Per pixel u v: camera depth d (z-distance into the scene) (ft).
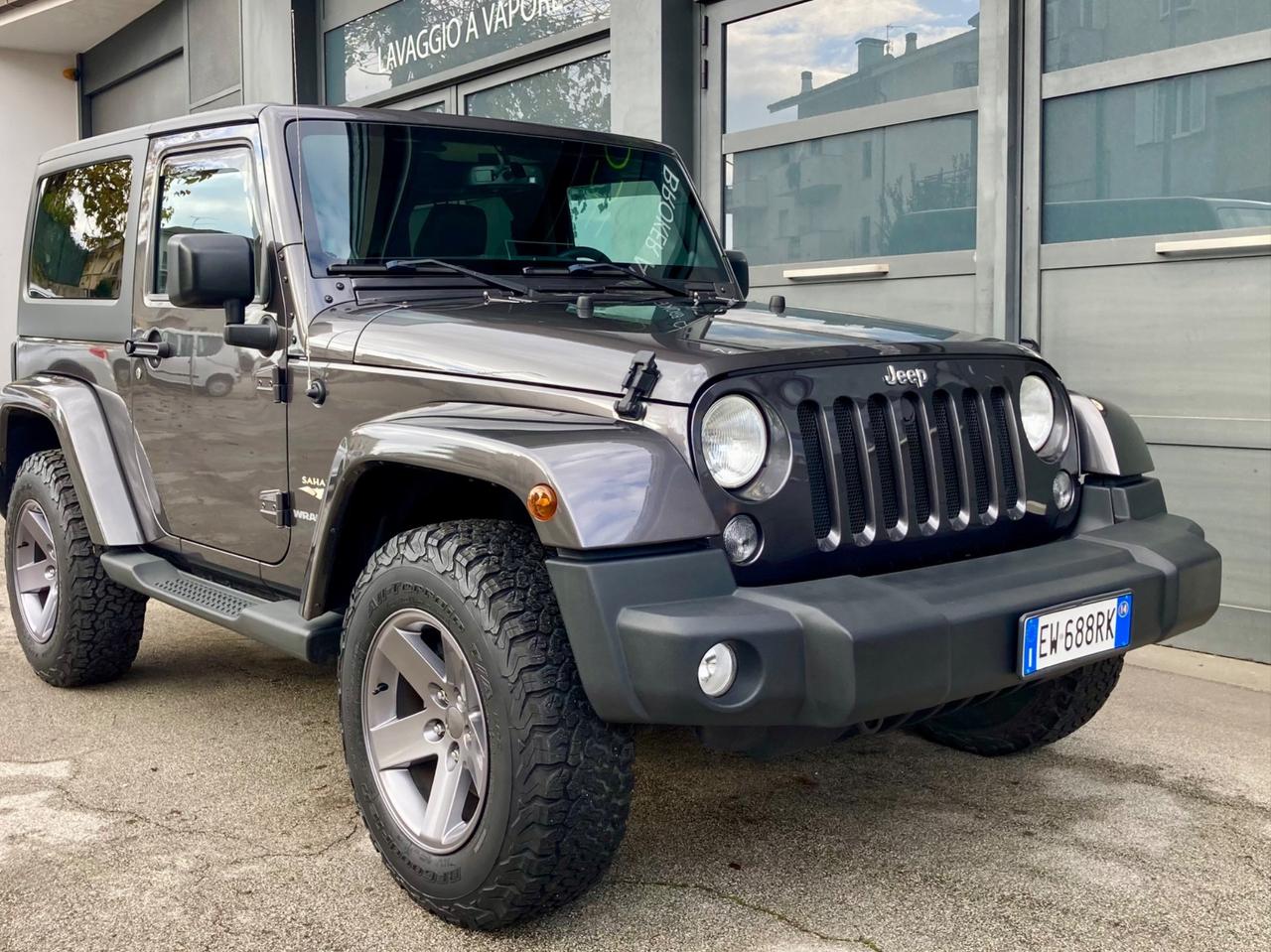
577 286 10.78
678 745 11.48
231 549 10.77
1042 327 16.30
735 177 20.25
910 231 17.74
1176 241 14.75
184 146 11.41
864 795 10.23
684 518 7.07
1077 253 15.79
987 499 8.72
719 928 7.87
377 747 8.38
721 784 10.46
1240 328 14.40
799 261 19.35
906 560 8.23
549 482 6.94
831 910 8.13
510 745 7.22
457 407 8.28
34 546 13.52
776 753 7.70
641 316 9.30
